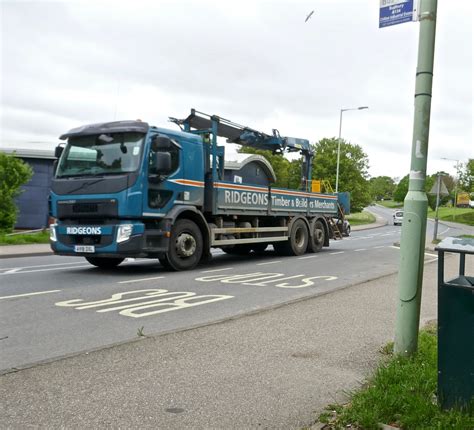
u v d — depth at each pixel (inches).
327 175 2517.2
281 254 708.0
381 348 223.5
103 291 368.8
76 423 140.3
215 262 600.4
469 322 138.3
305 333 248.2
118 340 235.0
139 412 148.9
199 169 515.8
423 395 152.3
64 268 523.2
